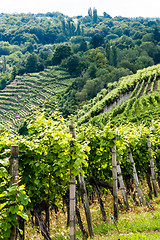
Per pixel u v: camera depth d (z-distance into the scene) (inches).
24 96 4859.7
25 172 303.0
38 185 304.8
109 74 4424.2
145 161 582.6
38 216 320.8
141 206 471.8
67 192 377.1
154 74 2847.0
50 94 4817.9
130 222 337.7
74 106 3678.6
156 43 7342.5
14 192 193.2
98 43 7647.6
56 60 6279.5
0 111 4429.1
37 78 5625.0
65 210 457.1
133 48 6604.3
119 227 326.0
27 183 305.0
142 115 1695.4
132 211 426.9
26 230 355.6
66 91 4557.1
